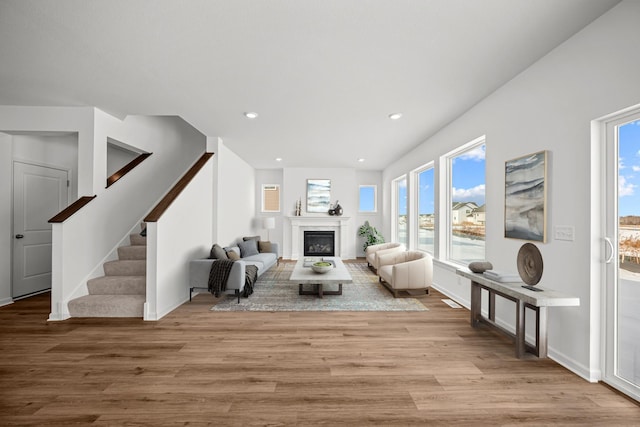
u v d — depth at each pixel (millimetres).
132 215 4621
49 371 2236
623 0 1840
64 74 2809
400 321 3365
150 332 3016
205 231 4816
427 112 3775
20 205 4188
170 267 3729
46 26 2074
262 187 8508
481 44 2289
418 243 6031
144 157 4949
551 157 2428
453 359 2445
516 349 2477
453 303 4070
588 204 2111
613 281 2031
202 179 4695
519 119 2787
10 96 3350
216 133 4801
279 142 5348
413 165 5805
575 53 2184
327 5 1845
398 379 2141
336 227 8133
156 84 3014
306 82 2941
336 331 3062
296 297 4352
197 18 1978
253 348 2648
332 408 1815
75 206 3590
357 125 4312
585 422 1692
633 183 1920
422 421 1699
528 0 1804
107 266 3969
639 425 1670
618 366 2020
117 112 3857
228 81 2930
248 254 5938
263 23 2029
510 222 2910
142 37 2205
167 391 1983
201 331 3053
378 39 2215
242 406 1831
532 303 2146
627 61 1831
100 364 2346
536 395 1946
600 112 2006
